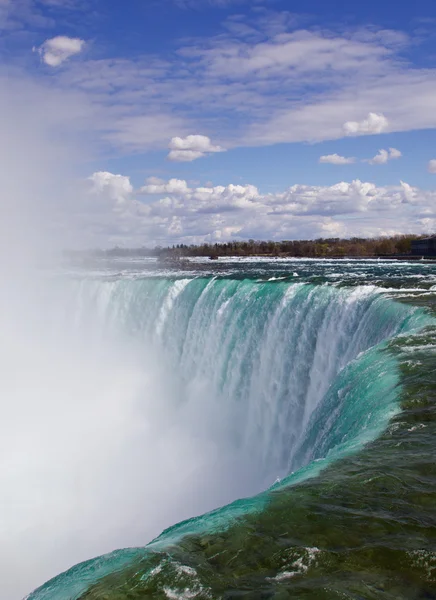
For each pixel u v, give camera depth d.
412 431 7.43
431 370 9.69
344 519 5.33
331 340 19.66
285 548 4.91
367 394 9.59
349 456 6.81
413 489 5.83
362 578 4.44
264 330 23.02
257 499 5.85
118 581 4.56
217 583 4.48
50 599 4.48
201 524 5.49
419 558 4.66
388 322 16.27
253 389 23.20
